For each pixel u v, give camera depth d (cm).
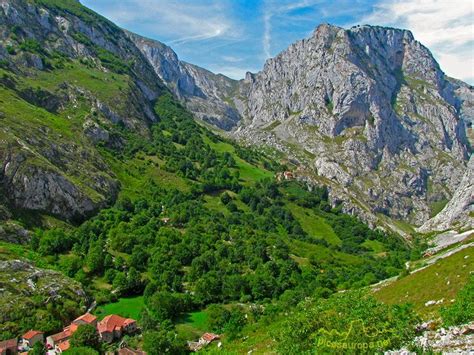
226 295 12238
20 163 14325
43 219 13962
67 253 12775
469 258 6925
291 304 10762
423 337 3212
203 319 10719
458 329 3234
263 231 19675
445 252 12800
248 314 10662
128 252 13562
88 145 19500
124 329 9412
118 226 14612
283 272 14012
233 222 19438
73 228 14462
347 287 13488
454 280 6362
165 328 9675
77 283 10894
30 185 14162
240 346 7269
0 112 16212
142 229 14850
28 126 16675
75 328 8944
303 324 3516
